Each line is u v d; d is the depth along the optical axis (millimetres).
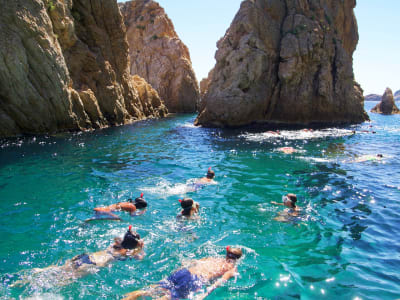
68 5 20031
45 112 16625
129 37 46938
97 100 21672
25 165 10727
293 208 7309
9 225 6230
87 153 12945
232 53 23594
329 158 12859
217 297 4246
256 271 4832
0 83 14867
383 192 8625
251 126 23594
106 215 6738
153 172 10305
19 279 4516
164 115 35656
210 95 24500
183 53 44906
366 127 24328
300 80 24469
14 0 15117
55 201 7551
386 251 5434
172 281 4500
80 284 4465
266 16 24359
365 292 4289
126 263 4996
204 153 13578
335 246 5613
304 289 4387
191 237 5891
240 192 8453
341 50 26688
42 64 16125
